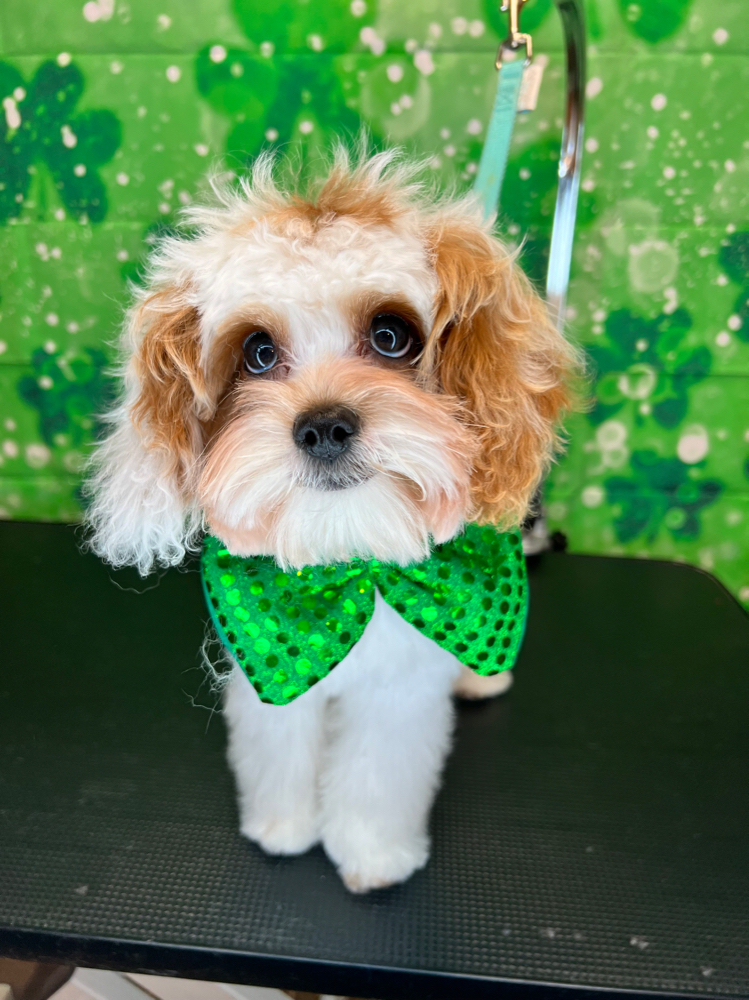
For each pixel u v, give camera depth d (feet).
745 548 4.35
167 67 3.57
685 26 3.39
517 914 2.15
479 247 2.09
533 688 3.19
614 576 4.07
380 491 1.89
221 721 2.93
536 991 1.96
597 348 3.95
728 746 2.86
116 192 3.79
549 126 3.58
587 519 4.36
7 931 2.05
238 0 3.45
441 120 3.62
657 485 4.25
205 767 2.68
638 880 2.27
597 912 2.16
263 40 3.51
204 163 3.72
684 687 3.21
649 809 2.55
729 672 3.32
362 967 1.99
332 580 2.17
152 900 2.16
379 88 3.58
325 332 1.94
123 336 2.51
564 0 2.77
